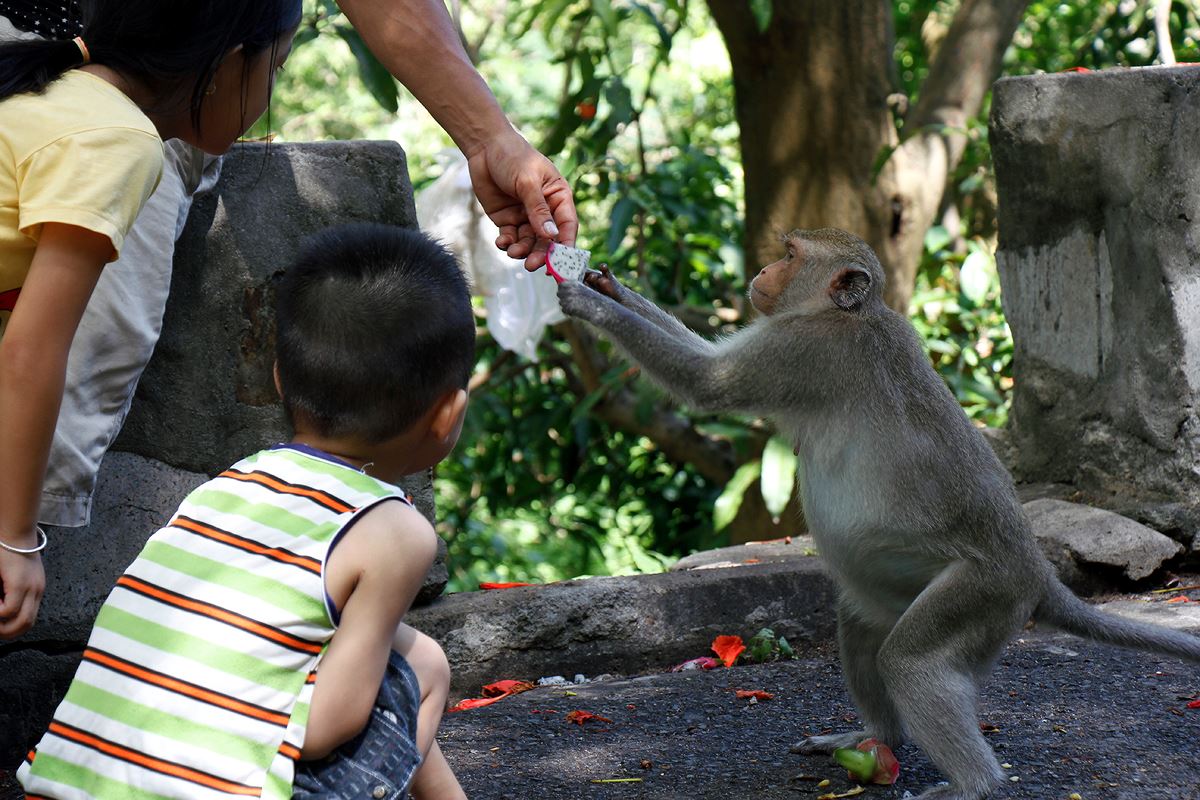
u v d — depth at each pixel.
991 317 8.48
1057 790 3.11
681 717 3.76
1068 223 5.61
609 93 7.66
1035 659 4.19
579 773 3.31
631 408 8.55
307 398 2.30
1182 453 5.28
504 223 3.47
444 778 2.46
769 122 7.25
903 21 10.06
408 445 2.36
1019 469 5.96
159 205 3.31
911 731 3.08
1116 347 5.47
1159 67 5.27
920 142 7.42
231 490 2.22
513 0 10.70
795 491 7.93
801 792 3.19
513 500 9.42
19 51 2.42
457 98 3.36
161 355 4.02
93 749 2.08
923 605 3.13
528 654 4.31
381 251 2.36
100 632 2.15
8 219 2.34
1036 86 5.65
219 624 2.09
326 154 4.26
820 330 3.47
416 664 2.38
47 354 2.31
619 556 9.98
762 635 4.49
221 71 2.58
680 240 8.56
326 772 2.16
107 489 3.89
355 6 3.36
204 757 2.04
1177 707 3.67
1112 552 5.05
